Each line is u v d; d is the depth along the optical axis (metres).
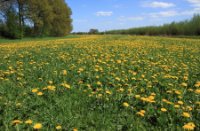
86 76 7.86
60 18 61.09
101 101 5.77
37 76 8.02
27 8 50.59
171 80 7.66
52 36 61.16
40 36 56.44
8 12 49.47
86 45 19.06
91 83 7.12
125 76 7.86
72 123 4.68
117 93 6.17
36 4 51.09
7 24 49.28
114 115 5.06
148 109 5.28
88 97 6.01
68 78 7.64
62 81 7.33
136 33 72.00
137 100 5.77
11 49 17.39
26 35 54.50
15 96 6.03
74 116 5.00
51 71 8.55
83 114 5.12
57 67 9.28
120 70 8.93
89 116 5.01
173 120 4.85
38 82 7.24
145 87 6.88
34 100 5.72
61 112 5.18
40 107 5.37
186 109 5.24
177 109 5.25
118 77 7.72
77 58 11.37
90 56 11.80
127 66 9.62
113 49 15.53
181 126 4.66
